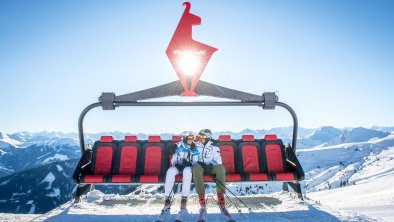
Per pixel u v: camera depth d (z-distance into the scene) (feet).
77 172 17.95
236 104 21.72
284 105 21.26
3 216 17.65
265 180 18.47
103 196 19.40
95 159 19.98
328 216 12.67
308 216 12.76
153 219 12.70
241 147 20.58
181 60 22.17
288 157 20.51
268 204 16.31
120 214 13.92
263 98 21.35
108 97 21.18
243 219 12.38
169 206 12.62
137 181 18.24
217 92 22.21
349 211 13.76
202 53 22.17
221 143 20.68
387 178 499.92
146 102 21.52
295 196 18.72
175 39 22.21
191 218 12.70
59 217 13.25
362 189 451.12
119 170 19.71
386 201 37.27
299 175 18.17
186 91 22.06
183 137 14.89
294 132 20.90
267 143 20.83
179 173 14.17
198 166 12.98
